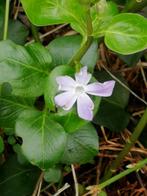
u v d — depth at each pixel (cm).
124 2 32
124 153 29
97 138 27
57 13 24
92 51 25
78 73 23
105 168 33
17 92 25
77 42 26
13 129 28
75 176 30
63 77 23
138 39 23
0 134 31
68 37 26
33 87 25
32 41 34
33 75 25
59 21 24
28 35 34
